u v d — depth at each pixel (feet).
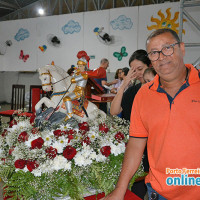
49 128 5.54
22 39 25.21
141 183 5.77
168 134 3.44
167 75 3.38
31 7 26.17
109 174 4.73
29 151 4.48
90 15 21.74
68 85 6.33
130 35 20.33
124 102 5.74
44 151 4.51
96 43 21.74
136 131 4.09
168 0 19.66
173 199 3.75
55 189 4.38
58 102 6.12
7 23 25.76
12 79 28.53
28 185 4.37
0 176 4.79
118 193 3.88
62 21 23.07
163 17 18.93
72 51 22.93
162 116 3.52
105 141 5.03
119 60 20.92
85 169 4.63
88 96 8.93
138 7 19.80
